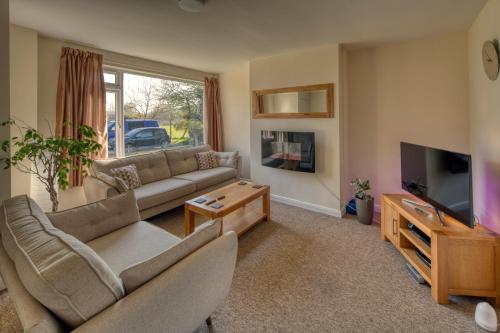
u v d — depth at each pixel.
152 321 1.05
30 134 2.16
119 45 3.31
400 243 2.30
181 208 3.79
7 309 1.69
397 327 1.56
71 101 3.13
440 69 3.06
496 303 1.72
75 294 0.87
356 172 3.72
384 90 3.43
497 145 2.11
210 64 4.38
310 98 3.55
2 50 1.87
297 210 3.68
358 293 1.88
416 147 2.35
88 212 1.88
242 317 1.66
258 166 4.24
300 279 2.05
